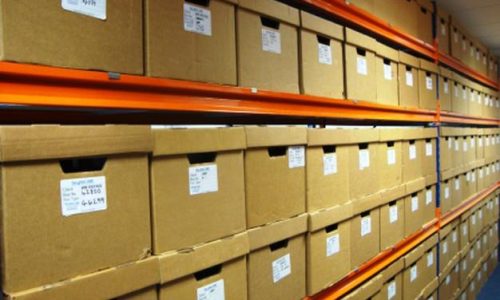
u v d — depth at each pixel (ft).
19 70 1.99
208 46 3.03
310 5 4.26
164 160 2.63
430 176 7.42
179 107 2.91
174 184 2.69
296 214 3.88
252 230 3.31
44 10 2.08
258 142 3.36
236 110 3.37
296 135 3.82
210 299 2.92
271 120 4.98
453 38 8.95
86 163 2.55
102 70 2.35
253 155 3.38
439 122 8.02
